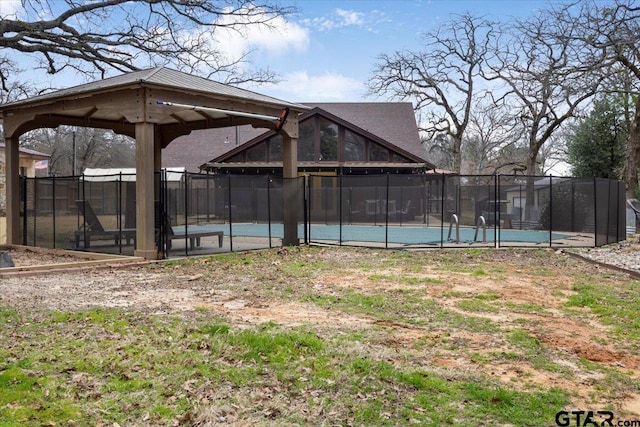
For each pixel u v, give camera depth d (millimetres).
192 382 4312
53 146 46188
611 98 28344
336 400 4035
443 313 6855
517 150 48469
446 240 17281
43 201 14211
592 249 14375
